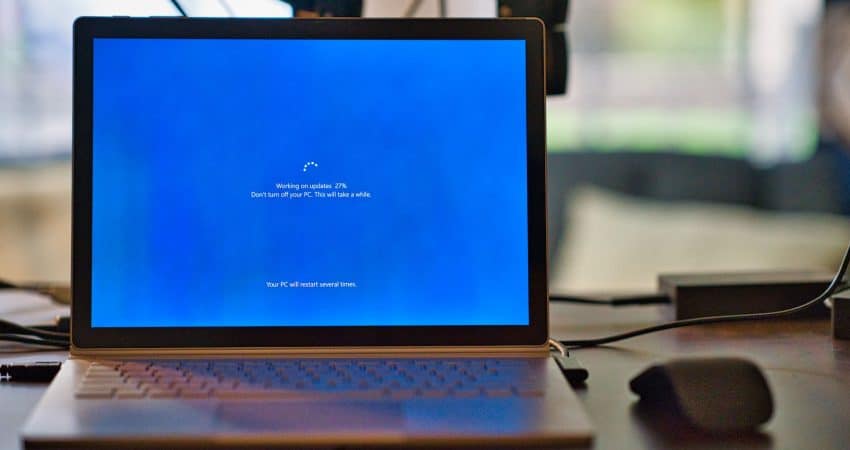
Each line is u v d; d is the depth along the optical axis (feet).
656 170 10.22
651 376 2.23
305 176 2.79
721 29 9.98
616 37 10.05
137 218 2.74
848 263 3.12
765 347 3.01
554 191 10.33
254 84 2.80
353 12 3.50
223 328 2.71
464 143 2.80
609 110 10.18
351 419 2.04
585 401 2.35
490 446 1.95
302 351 2.71
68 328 3.21
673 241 10.17
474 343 2.72
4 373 2.59
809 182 10.04
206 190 2.77
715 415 2.07
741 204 10.17
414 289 2.75
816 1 9.82
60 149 9.34
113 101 2.76
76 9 9.07
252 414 2.08
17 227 9.42
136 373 2.44
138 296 2.71
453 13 3.93
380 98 2.81
